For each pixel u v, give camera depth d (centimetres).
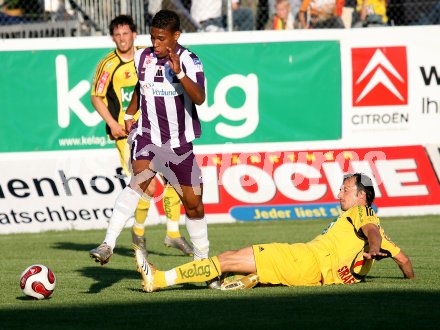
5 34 4650
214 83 4094
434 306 1941
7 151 3972
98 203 4031
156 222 4106
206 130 4088
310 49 4169
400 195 4231
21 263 2955
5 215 3962
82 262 2969
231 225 4041
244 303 2000
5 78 3962
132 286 2356
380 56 4216
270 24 4650
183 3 4688
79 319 1839
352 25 4762
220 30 4594
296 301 2012
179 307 1967
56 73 4000
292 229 3850
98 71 3183
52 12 4678
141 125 2319
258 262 2162
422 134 4253
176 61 2139
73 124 4009
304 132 4169
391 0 4775
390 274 2520
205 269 2141
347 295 2086
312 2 4675
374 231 2156
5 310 1966
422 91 4244
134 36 3192
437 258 2891
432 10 4756
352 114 4200
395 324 1742
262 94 4138
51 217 4000
